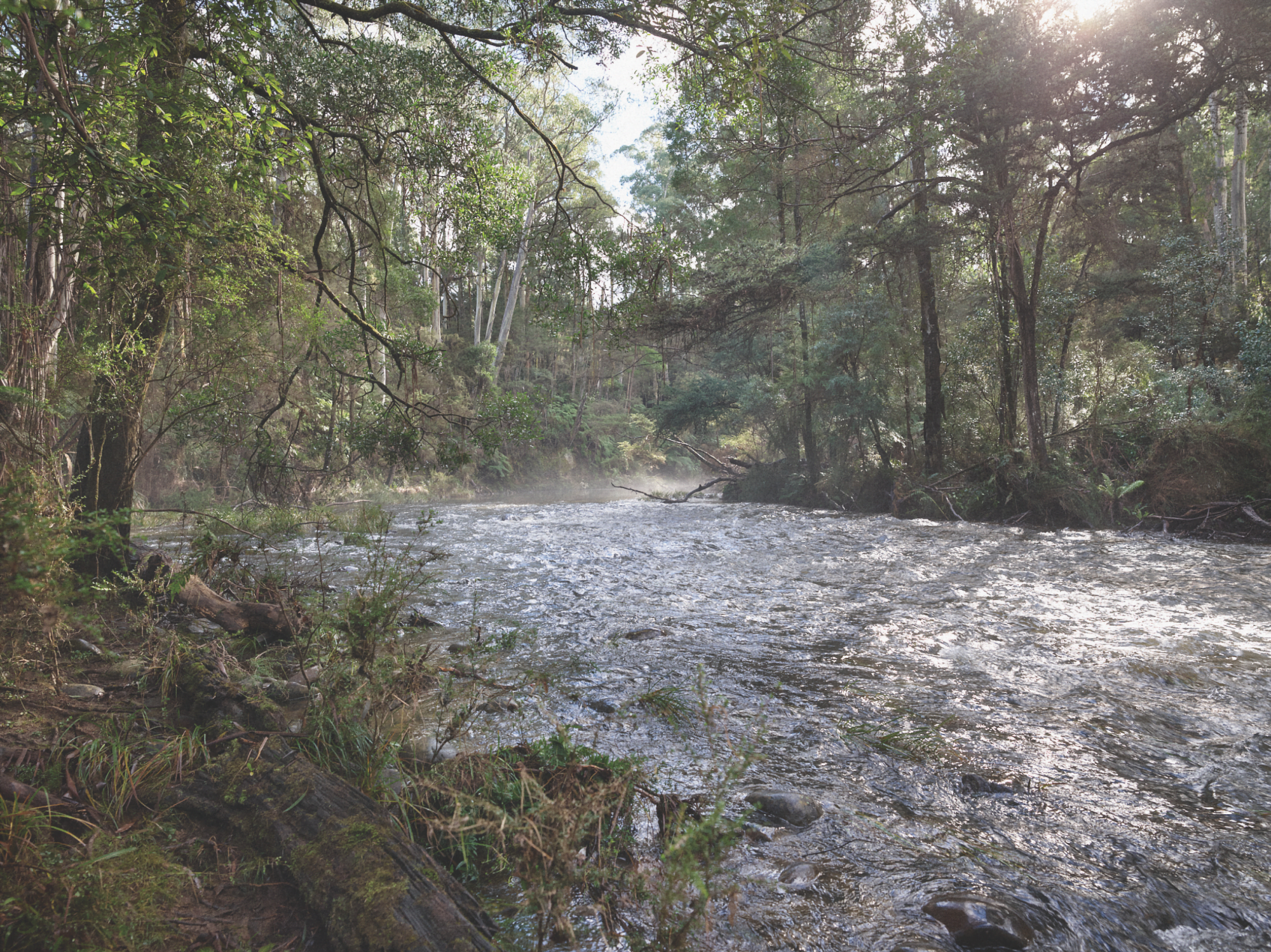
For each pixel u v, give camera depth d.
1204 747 3.41
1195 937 2.04
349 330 7.85
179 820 2.45
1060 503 14.80
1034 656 5.01
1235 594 7.21
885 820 2.73
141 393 5.66
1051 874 2.36
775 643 5.40
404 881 2.00
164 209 3.49
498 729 3.47
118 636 4.65
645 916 2.07
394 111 8.24
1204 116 23.02
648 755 3.26
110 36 3.35
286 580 5.79
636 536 12.91
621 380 50.31
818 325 20.64
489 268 36.94
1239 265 19.31
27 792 2.33
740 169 20.58
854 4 11.97
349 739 2.98
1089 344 20.86
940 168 17.03
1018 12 14.18
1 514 2.18
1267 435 12.55
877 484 19.56
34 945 1.68
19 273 5.55
